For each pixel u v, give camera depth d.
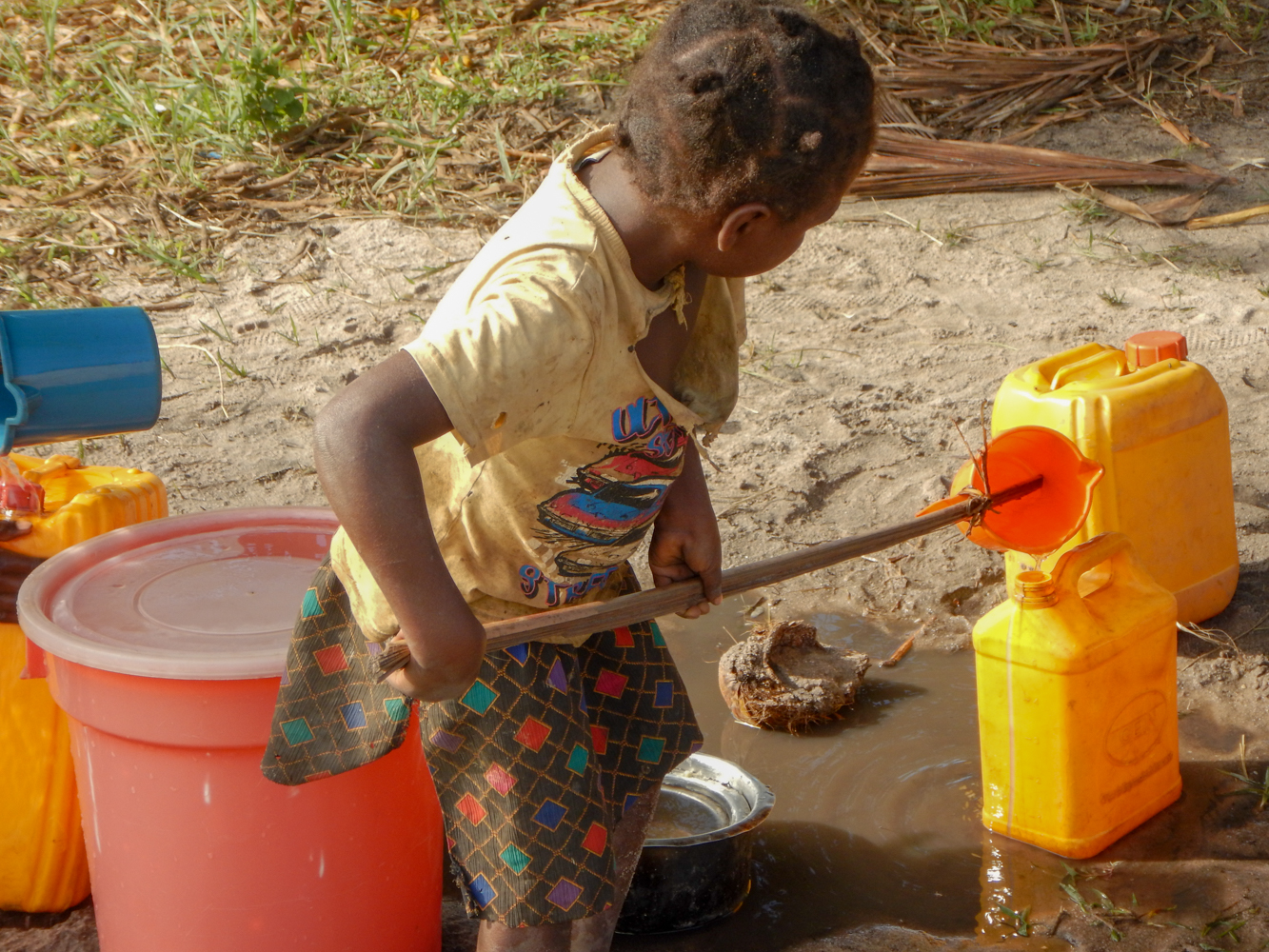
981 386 4.62
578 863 1.77
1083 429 2.99
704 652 3.43
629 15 7.57
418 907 2.13
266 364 4.89
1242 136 6.57
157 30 7.49
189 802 1.90
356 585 1.74
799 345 5.02
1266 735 2.95
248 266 5.62
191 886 1.94
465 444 1.49
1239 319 5.02
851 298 5.38
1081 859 2.56
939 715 3.11
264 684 1.84
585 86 6.90
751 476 4.11
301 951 1.99
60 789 2.33
